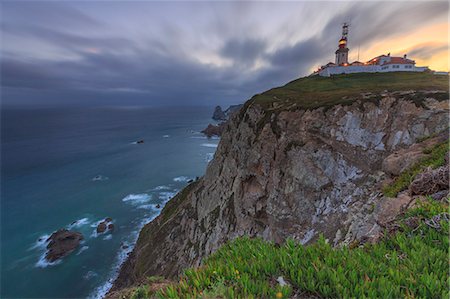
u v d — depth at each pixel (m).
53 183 71.12
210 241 30.05
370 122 24.80
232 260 4.43
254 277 3.83
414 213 5.31
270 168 28.33
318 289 3.42
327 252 4.27
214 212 33.50
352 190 22.73
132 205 57.62
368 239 5.70
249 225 27.88
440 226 4.48
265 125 30.22
